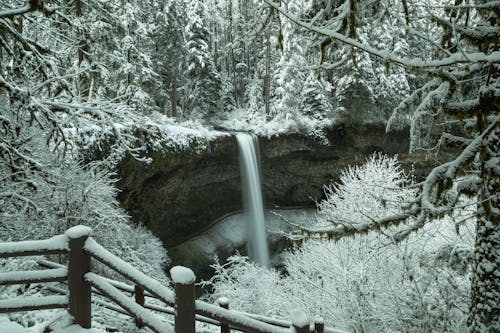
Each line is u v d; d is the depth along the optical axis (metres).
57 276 4.37
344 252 12.98
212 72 34.41
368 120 29.69
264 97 38.94
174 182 23.56
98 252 4.20
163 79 33.91
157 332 3.75
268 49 35.72
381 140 30.11
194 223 27.28
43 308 4.39
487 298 5.00
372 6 4.18
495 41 3.94
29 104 6.30
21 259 6.96
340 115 30.44
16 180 7.48
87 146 15.02
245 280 16.83
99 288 4.20
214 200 28.38
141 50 25.91
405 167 29.42
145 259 17.42
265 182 30.83
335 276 11.91
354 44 3.55
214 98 35.03
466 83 5.23
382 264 11.38
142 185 20.83
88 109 7.87
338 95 29.09
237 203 29.84
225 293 16.16
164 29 31.27
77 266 4.30
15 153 6.81
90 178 13.01
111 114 8.94
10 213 10.15
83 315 4.34
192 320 3.41
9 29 5.57
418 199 4.92
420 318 8.98
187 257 25.36
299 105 31.75
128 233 16.73
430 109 5.04
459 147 5.05
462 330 8.51
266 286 16.45
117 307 5.95
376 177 16.86
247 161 28.38
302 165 30.98
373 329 10.53
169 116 35.88
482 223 5.09
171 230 25.59
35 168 7.89
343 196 17.30
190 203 26.34
